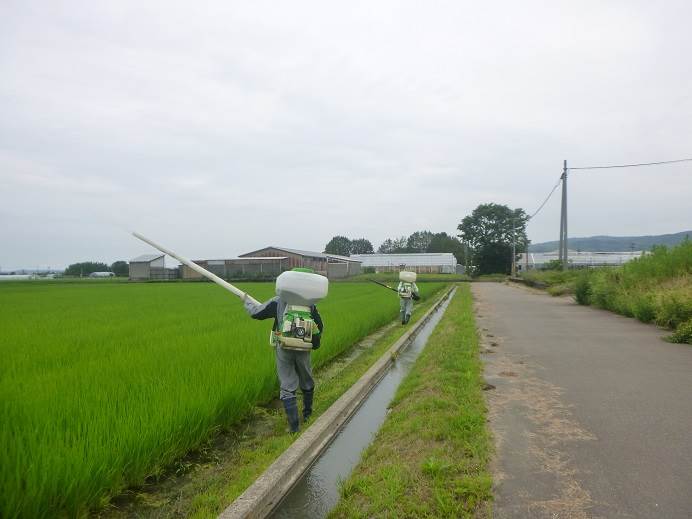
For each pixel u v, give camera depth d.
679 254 17.62
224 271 70.38
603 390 6.78
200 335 10.66
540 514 3.52
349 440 5.83
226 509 3.80
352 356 11.46
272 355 8.36
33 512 3.62
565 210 35.78
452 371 7.73
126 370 7.18
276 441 5.60
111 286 46.78
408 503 3.71
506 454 4.57
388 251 175.75
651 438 4.91
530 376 7.70
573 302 23.80
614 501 3.66
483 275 97.69
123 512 4.22
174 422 5.12
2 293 32.41
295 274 5.71
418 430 5.23
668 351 9.80
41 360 8.28
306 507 4.18
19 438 4.18
